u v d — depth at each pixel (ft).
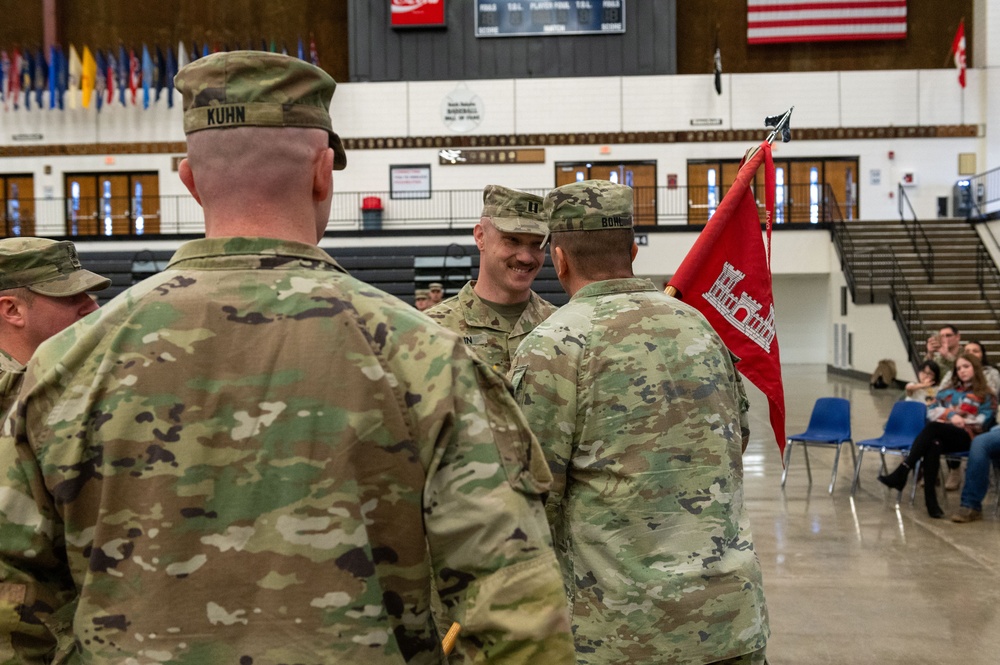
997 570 19.11
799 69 79.36
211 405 4.11
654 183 79.00
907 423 27.73
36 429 4.14
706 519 6.98
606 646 6.74
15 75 79.15
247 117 4.32
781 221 78.18
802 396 55.11
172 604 3.98
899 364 58.54
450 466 4.12
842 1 78.38
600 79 78.95
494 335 11.48
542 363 7.06
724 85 78.48
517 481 4.15
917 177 77.77
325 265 4.46
